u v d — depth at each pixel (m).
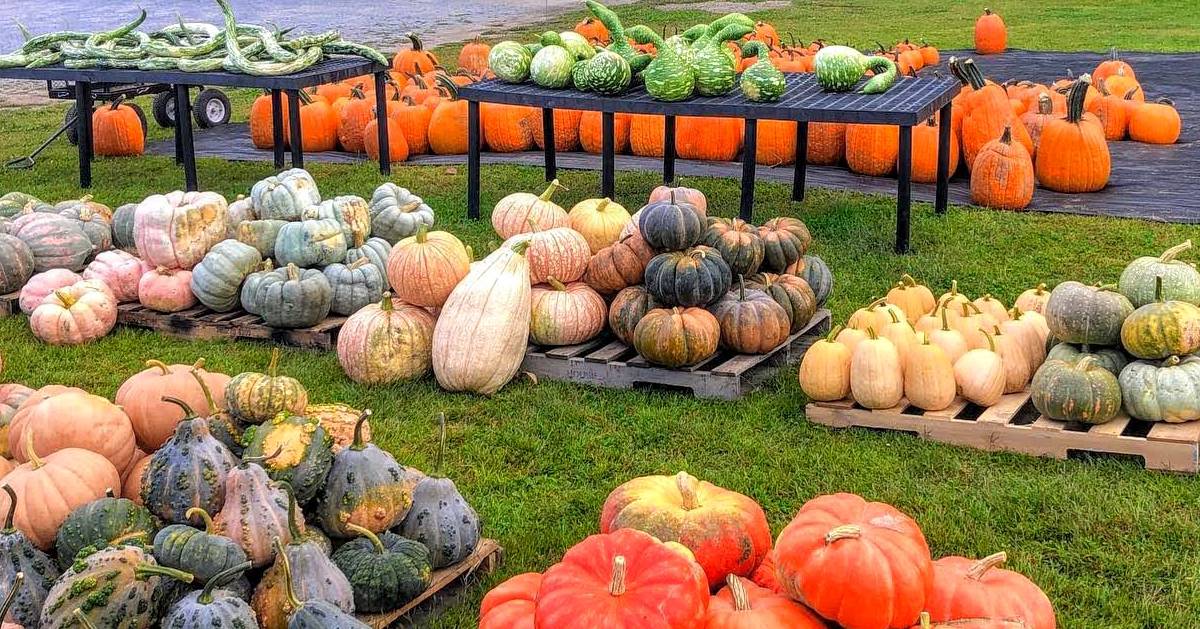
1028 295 6.49
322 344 7.02
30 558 3.60
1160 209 9.66
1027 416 5.77
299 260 7.22
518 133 12.54
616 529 3.61
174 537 3.53
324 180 11.41
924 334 5.71
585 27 16.81
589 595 2.91
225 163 12.45
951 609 3.13
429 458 5.51
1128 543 4.63
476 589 4.29
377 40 23.06
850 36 22.92
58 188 11.34
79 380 6.59
